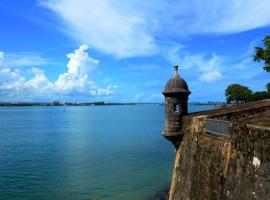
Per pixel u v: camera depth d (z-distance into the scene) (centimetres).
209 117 2372
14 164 5741
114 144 8394
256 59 4484
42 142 8906
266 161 1384
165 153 6862
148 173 5050
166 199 3731
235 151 1680
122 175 4919
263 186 1390
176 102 2797
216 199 1834
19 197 3834
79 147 7875
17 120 19362
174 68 2912
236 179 1631
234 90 11050
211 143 2044
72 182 4516
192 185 2284
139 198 3828
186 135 2655
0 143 8681
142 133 11244
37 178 4725
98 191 4094
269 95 8306
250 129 1532
